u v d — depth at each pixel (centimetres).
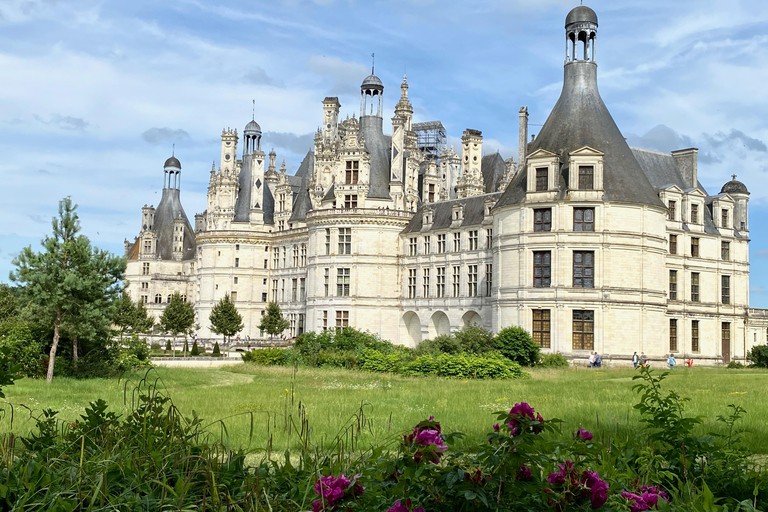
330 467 1442
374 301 10319
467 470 1088
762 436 2302
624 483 1327
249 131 13375
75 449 1644
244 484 1412
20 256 5047
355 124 10606
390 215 10388
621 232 7531
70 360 5309
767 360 7619
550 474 1149
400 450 1133
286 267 12494
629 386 4525
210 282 13100
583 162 7581
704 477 1488
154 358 7388
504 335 6825
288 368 6462
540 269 7712
